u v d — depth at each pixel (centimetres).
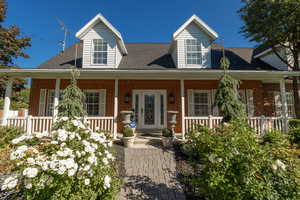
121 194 331
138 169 436
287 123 662
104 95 866
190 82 880
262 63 948
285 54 863
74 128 301
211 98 870
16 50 1297
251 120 678
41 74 682
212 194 246
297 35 738
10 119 651
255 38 855
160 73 674
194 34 867
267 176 216
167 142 596
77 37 833
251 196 212
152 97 877
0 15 1247
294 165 225
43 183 208
